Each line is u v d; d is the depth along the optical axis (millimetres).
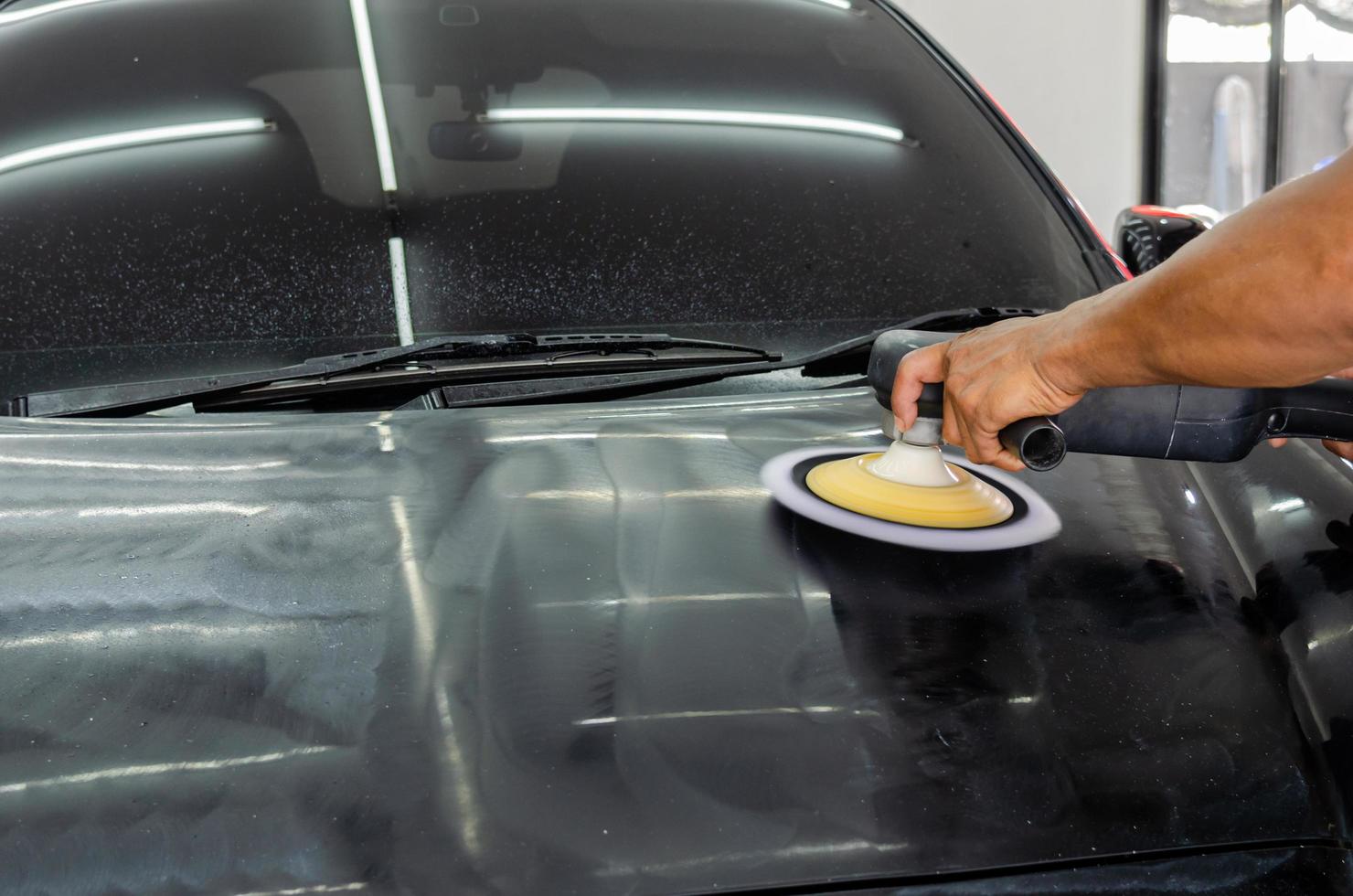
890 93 1346
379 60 1211
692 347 1040
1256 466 838
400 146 1146
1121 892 511
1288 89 6391
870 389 990
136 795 511
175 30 1188
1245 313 508
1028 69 6684
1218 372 543
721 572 666
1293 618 662
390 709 559
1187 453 683
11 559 665
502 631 611
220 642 602
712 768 529
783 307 1122
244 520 712
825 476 781
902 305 1149
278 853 490
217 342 986
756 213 1185
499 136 1178
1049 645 625
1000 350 640
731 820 508
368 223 1087
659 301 1102
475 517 720
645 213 1157
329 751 534
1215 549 735
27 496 727
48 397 899
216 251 1035
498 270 1087
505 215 1121
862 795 523
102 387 922
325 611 626
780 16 1401
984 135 1333
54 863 485
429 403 938
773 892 489
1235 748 569
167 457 784
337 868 486
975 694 583
